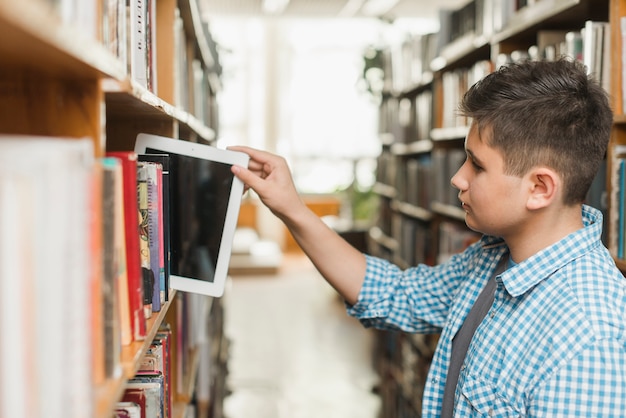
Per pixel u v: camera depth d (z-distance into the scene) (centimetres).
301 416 389
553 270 110
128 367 76
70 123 78
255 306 649
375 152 974
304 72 960
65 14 60
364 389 435
